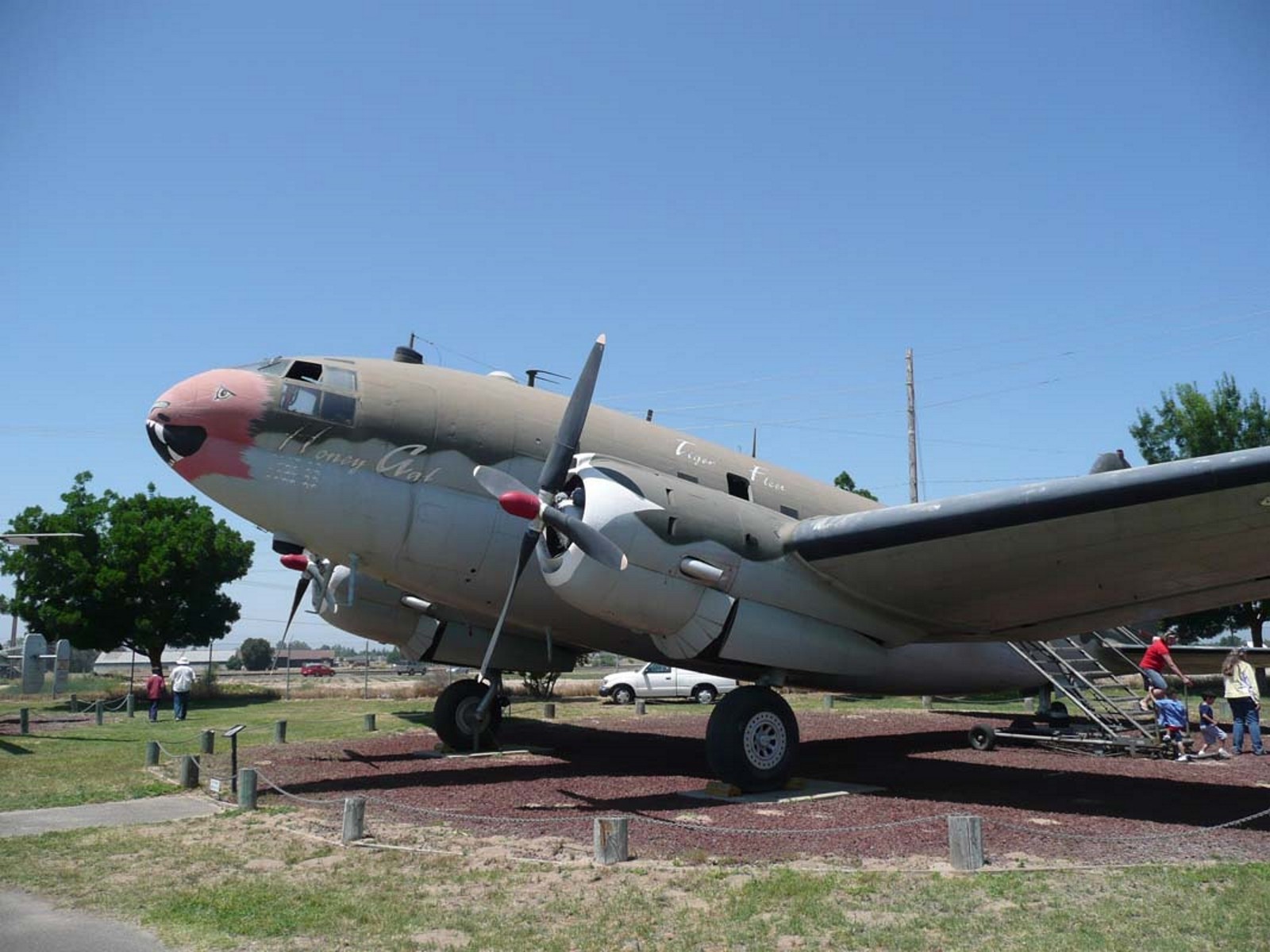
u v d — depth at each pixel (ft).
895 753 45.65
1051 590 32.86
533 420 35.53
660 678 93.86
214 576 105.70
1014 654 47.93
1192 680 84.38
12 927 18.16
